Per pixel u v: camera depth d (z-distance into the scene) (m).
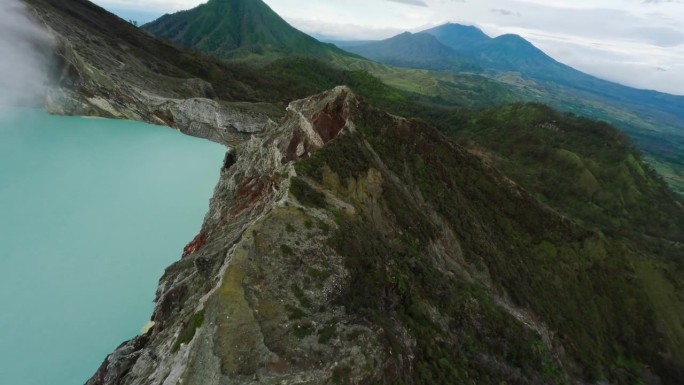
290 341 18.33
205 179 62.22
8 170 51.25
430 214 37.97
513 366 29.53
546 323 38.41
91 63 69.69
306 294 20.77
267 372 17.08
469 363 25.56
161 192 55.66
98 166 58.28
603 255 50.53
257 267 20.67
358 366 17.94
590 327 43.91
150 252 41.97
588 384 36.75
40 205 46.34
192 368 17.08
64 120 67.25
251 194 39.41
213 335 17.73
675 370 44.78
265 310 19.09
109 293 35.09
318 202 27.11
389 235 31.72
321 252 23.14
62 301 33.28
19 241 39.94
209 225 41.50
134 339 27.30
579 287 46.81
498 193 48.72
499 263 39.72
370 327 20.53
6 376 26.03
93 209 48.09
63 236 42.09
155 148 69.31
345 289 22.27
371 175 34.47
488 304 32.16
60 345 28.98
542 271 45.44
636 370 43.41
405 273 27.55
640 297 49.28
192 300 24.34
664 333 47.22
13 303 32.28
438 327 26.19
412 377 20.36
